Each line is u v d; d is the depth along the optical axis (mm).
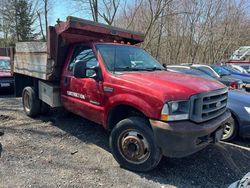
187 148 3621
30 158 4434
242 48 30797
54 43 5418
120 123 4137
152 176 3982
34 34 42031
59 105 5699
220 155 4809
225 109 4516
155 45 24812
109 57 4750
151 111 3695
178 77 4262
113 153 4258
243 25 32594
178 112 3609
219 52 31922
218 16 30141
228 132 5508
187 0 26359
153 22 19484
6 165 4152
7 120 6480
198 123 3721
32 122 6379
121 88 4117
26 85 7457
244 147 5277
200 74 9594
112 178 3896
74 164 4293
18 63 7281
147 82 3936
